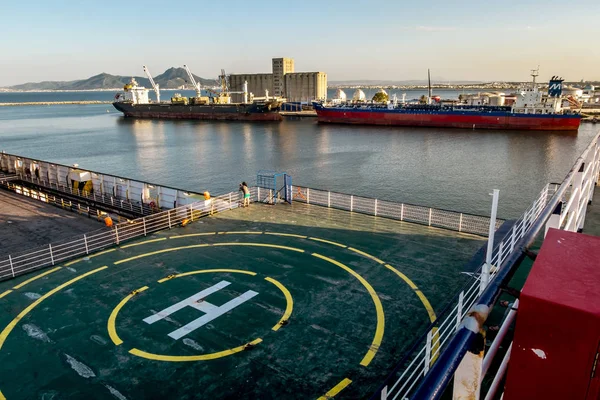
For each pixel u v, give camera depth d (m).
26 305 13.87
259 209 24.50
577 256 2.62
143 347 11.43
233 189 57.53
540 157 74.62
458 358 1.99
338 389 9.70
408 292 14.12
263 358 10.88
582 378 2.12
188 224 21.94
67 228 29.58
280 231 20.52
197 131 127.94
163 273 16.05
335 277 15.40
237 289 14.62
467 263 16.17
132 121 170.50
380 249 17.91
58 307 13.68
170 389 9.82
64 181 40.03
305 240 19.20
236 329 12.20
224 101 171.62
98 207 34.25
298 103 194.50
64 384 10.03
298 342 11.52
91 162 79.88
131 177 66.06
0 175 44.69
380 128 123.94
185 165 75.50
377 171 67.06
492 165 69.31
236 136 114.38
